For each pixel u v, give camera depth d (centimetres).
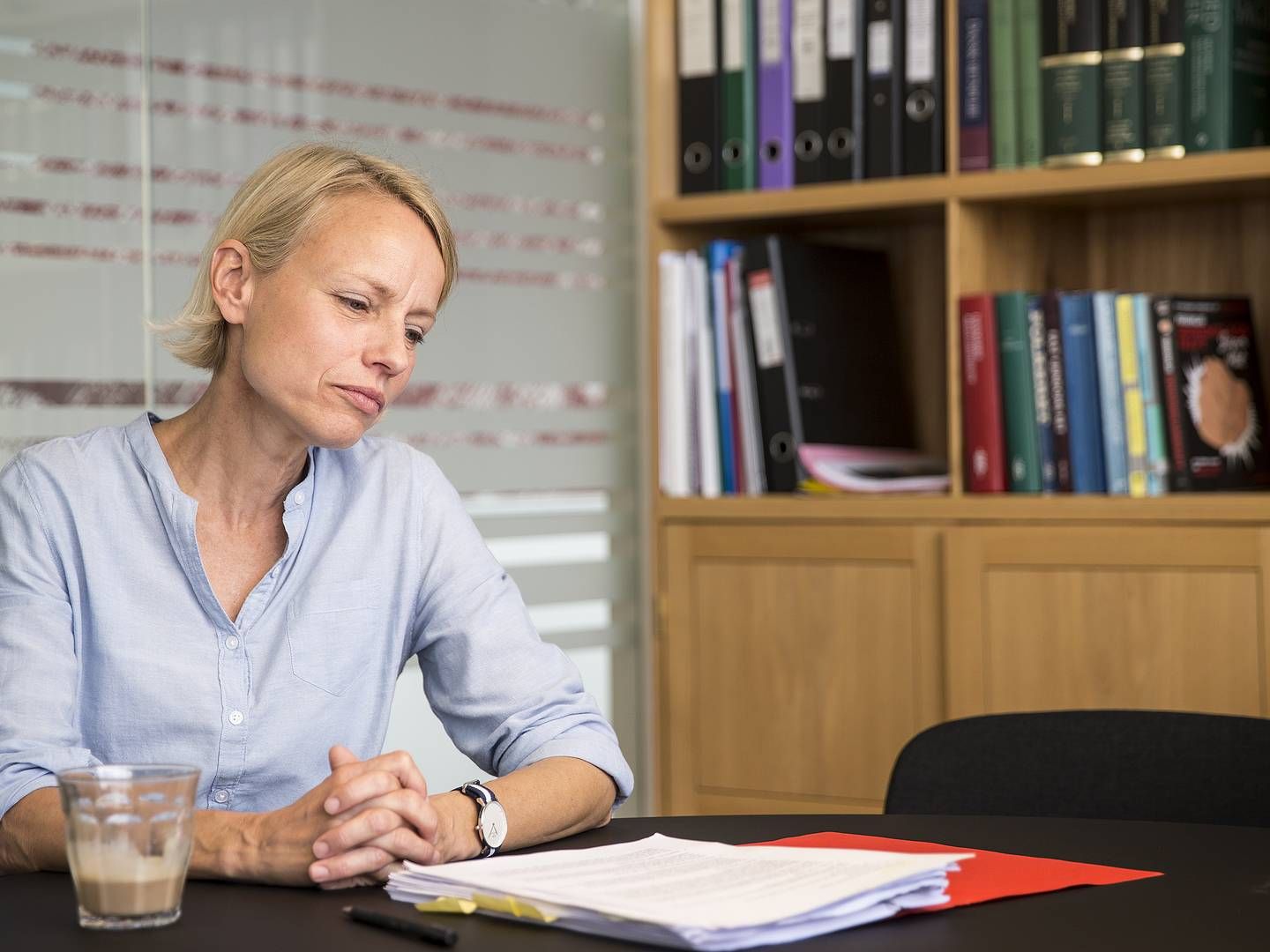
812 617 253
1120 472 233
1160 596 228
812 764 254
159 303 245
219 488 142
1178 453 231
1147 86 232
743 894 95
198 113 249
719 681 261
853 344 269
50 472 139
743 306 261
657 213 268
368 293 131
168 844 97
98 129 238
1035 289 262
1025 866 110
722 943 88
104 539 138
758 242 259
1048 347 238
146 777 98
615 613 302
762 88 262
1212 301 239
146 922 96
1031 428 239
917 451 279
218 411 140
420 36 275
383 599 149
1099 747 151
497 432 284
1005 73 240
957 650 241
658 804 267
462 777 277
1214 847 118
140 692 136
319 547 146
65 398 234
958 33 244
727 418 263
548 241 293
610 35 304
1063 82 236
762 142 262
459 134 280
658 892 96
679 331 265
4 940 93
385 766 112
